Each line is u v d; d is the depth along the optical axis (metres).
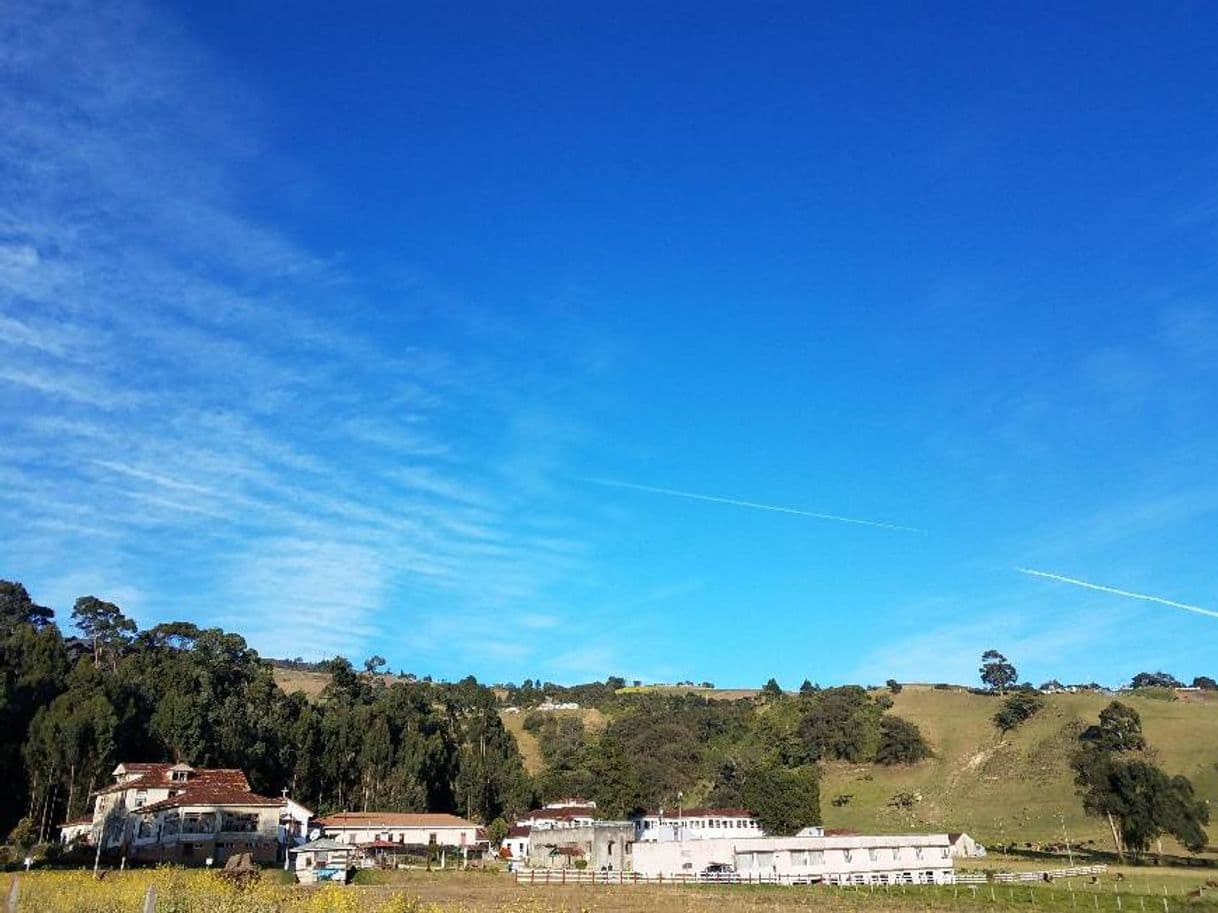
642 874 84.00
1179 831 99.25
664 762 184.38
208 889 37.31
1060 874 81.81
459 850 105.25
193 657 136.50
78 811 94.81
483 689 186.12
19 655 107.81
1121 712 159.25
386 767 130.50
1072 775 151.62
